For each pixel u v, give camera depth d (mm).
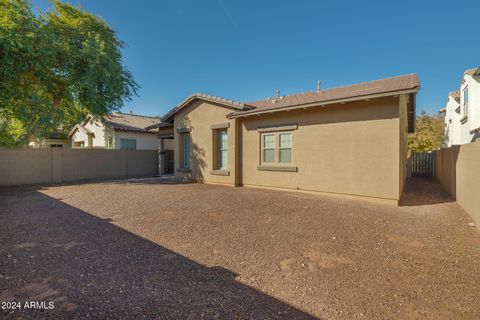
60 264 3730
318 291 3047
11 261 3814
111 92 14711
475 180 5883
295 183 10203
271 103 12203
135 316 2547
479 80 12141
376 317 2559
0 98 11898
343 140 8922
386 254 4145
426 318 2537
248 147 11781
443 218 6316
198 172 13680
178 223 5844
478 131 11867
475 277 3363
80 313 2584
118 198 8883
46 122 14797
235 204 7797
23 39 11258
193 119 13898
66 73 13820
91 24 14922
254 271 3570
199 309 2678
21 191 10961
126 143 21484
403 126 9633
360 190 8547
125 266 3689
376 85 10836
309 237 4953
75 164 15703
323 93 12133
